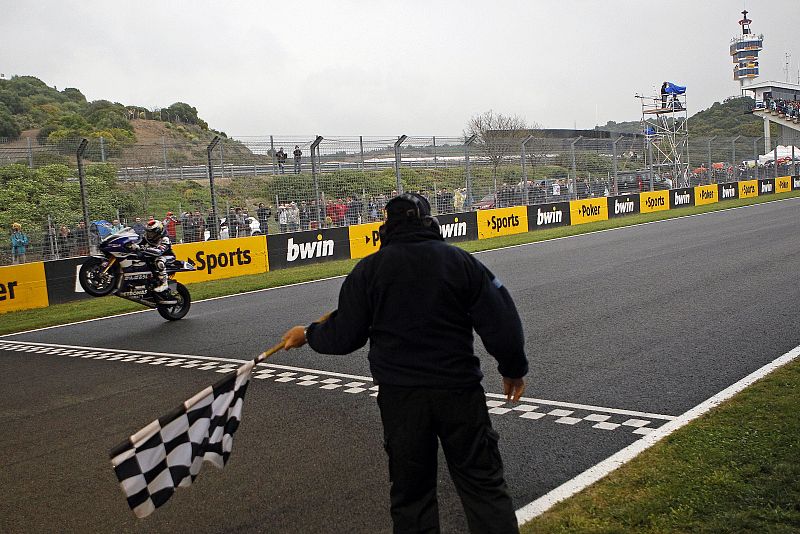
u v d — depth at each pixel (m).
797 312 8.91
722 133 91.75
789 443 4.56
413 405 3.03
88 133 43.62
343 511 4.11
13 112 55.44
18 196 16.12
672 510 3.75
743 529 3.49
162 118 61.47
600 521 3.72
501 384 6.65
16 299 14.95
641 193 32.47
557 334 8.60
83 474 5.03
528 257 17.64
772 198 36.44
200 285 16.72
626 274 13.30
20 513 4.40
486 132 43.69
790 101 60.91
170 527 4.07
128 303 14.63
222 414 3.26
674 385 6.23
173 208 18.38
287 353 8.60
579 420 5.48
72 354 9.63
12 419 6.57
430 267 3.09
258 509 4.21
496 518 2.99
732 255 14.91
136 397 7.05
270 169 19.66
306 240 19.92
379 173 21.81
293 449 5.21
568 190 29.14
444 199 23.67
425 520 3.10
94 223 16.83
